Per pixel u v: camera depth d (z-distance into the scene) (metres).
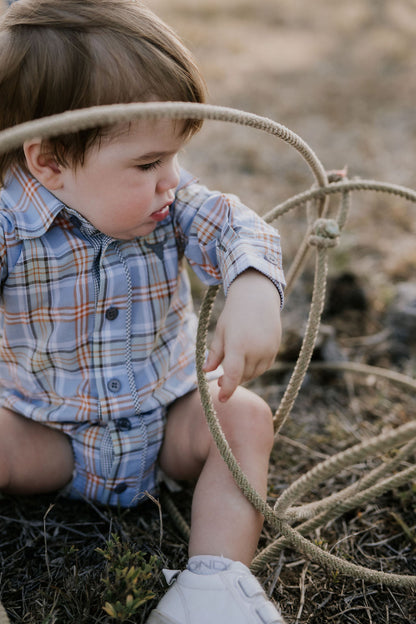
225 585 1.13
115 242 1.34
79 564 1.34
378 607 1.30
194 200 1.40
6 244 1.28
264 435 1.35
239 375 1.18
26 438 1.41
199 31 6.55
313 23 7.31
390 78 5.45
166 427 1.46
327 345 2.05
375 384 2.02
